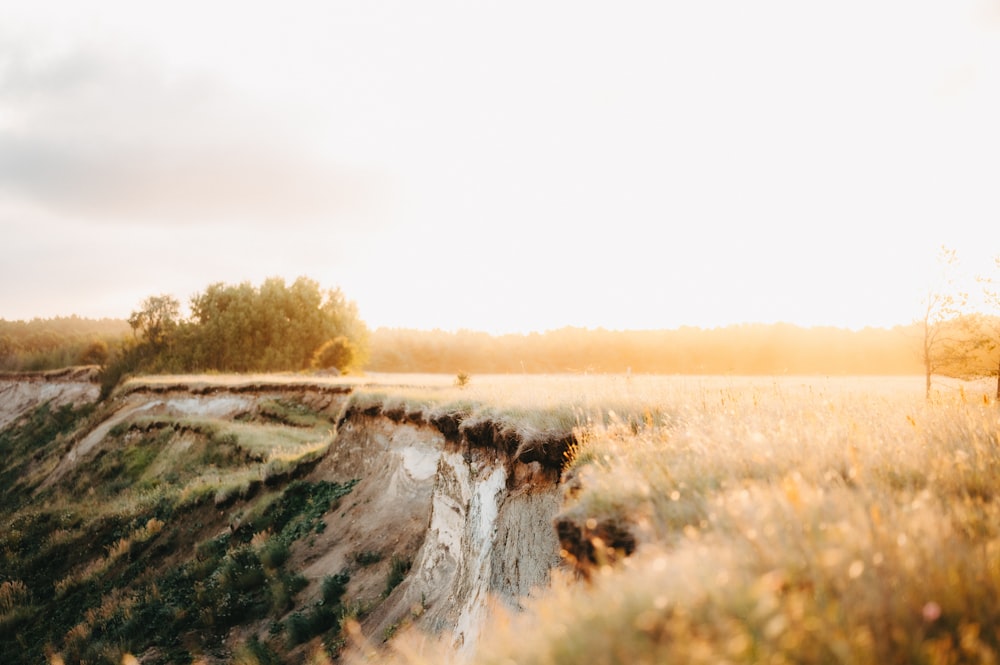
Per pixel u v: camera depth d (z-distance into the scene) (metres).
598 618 2.11
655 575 2.23
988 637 1.69
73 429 52.31
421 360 125.56
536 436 7.47
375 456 16.41
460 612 7.75
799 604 1.72
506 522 7.45
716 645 1.70
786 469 3.54
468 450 10.00
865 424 4.82
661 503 3.23
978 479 3.07
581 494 3.89
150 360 62.34
